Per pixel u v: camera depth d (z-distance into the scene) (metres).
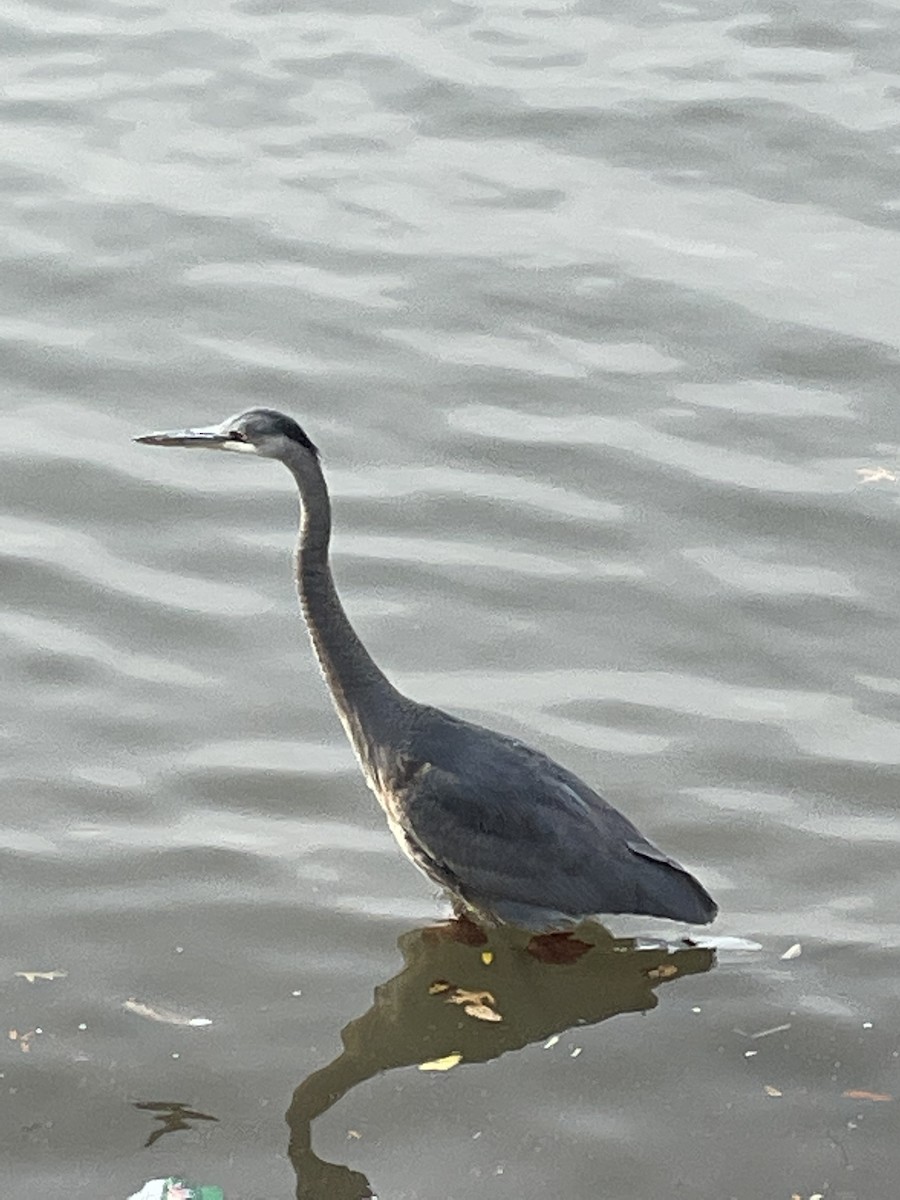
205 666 11.41
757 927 9.67
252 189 16.20
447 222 15.81
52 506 12.71
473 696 11.17
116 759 10.71
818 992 9.27
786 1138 8.48
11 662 11.34
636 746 10.83
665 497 12.85
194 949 9.52
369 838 10.28
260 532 12.53
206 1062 8.87
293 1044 8.99
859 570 12.22
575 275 15.15
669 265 15.26
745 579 12.13
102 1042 8.95
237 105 17.45
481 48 18.36
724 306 14.77
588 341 14.44
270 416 9.52
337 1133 8.52
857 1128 8.52
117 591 11.95
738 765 10.70
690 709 11.11
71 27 18.78
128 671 11.34
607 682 11.32
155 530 12.53
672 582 12.12
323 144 16.86
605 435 13.43
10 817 10.29
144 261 15.27
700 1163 8.35
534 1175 8.30
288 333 14.46
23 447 13.20
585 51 18.31
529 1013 9.23
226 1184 8.23
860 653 11.54
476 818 9.45
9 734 10.85
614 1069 8.90
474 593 12.02
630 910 9.33
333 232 15.66
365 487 12.91
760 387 13.94
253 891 9.88
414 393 13.84
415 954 9.54
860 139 16.88
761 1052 8.95
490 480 12.99
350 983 9.35
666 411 13.68
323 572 9.72
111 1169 8.30
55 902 9.77
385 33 18.64
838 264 15.28
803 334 14.45
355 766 10.76
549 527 12.58
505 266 15.26
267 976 9.38
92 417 13.55
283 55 18.22
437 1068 8.91
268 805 10.45
